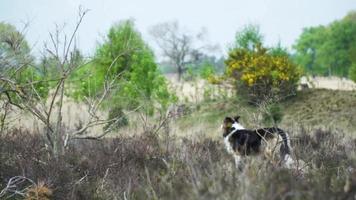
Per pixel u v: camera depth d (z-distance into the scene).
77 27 11.50
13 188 10.04
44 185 9.66
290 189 6.19
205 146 13.81
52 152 11.60
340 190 6.46
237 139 13.66
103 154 12.12
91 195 9.92
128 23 25.30
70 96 20.58
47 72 12.41
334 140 15.07
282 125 23.55
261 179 6.89
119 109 17.19
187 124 24.94
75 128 15.31
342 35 83.12
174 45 78.69
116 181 10.31
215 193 6.05
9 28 11.49
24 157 10.96
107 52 23.34
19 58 11.45
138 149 12.33
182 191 6.80
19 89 11.40
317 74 87.38
